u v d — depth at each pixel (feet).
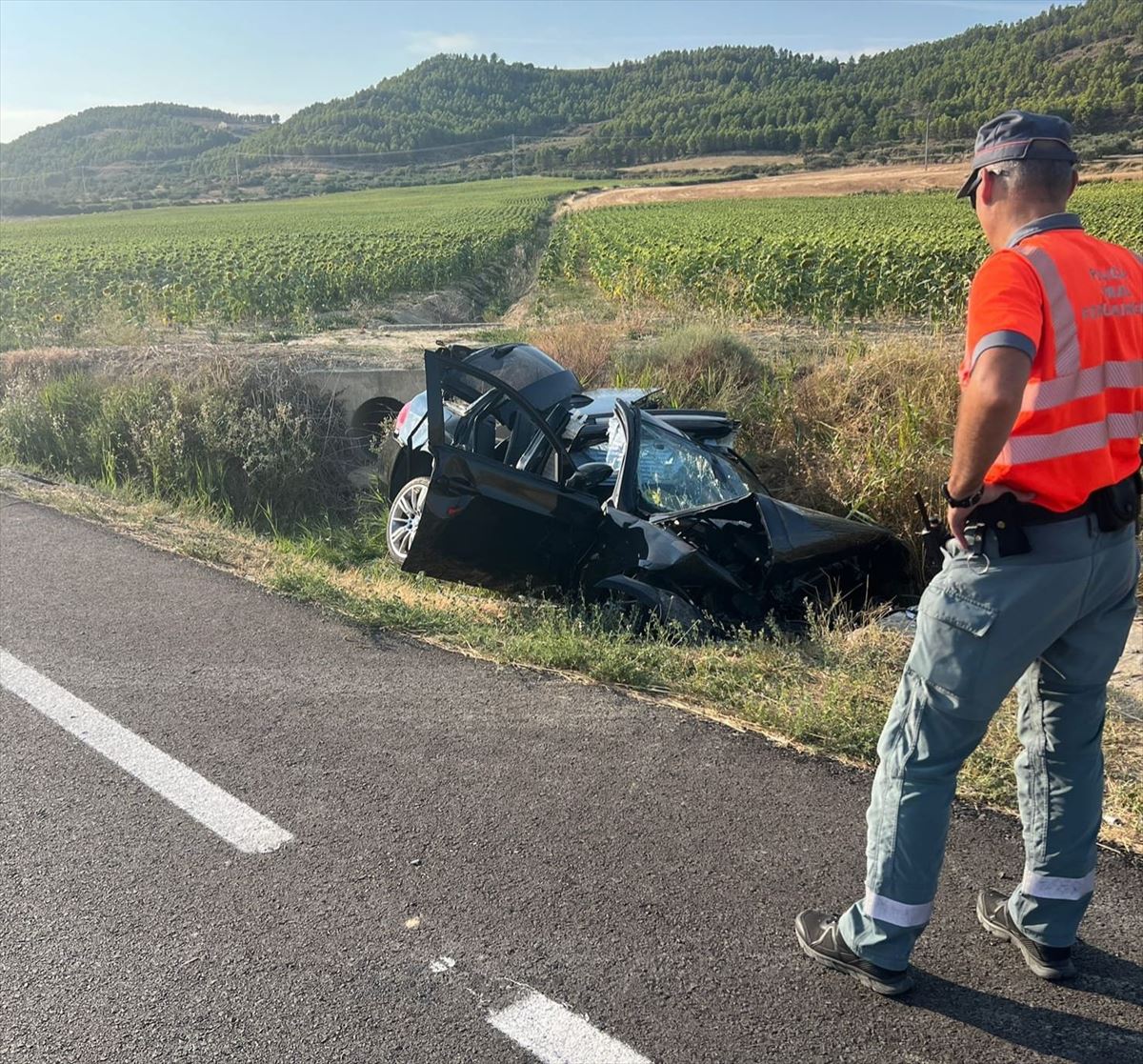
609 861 10.16
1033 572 7.52
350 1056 7.67
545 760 12.30
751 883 9.76
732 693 14.02
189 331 53.31
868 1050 7.66
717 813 11.03
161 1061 7.67
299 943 9.00
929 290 45.75
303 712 13.83
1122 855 10.12
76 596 18.90
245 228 190.80
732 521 21.86
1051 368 7.27
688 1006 8.13
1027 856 8.56
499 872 10.02
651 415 23.56
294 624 17.38
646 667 15.14
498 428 25.52
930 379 28.81
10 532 23.59
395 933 9.12
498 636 16.53
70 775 12.15
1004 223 7.96
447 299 78.02
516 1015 8.04
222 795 11.61
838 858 10.15
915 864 8.03
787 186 292.61
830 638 17.11
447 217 204.03
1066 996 8.25
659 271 63.77
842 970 8.45
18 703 14.20
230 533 24.48
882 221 118.11
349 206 311.47
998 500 7.54
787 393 30.73
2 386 38.45
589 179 485.97
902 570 22.06
